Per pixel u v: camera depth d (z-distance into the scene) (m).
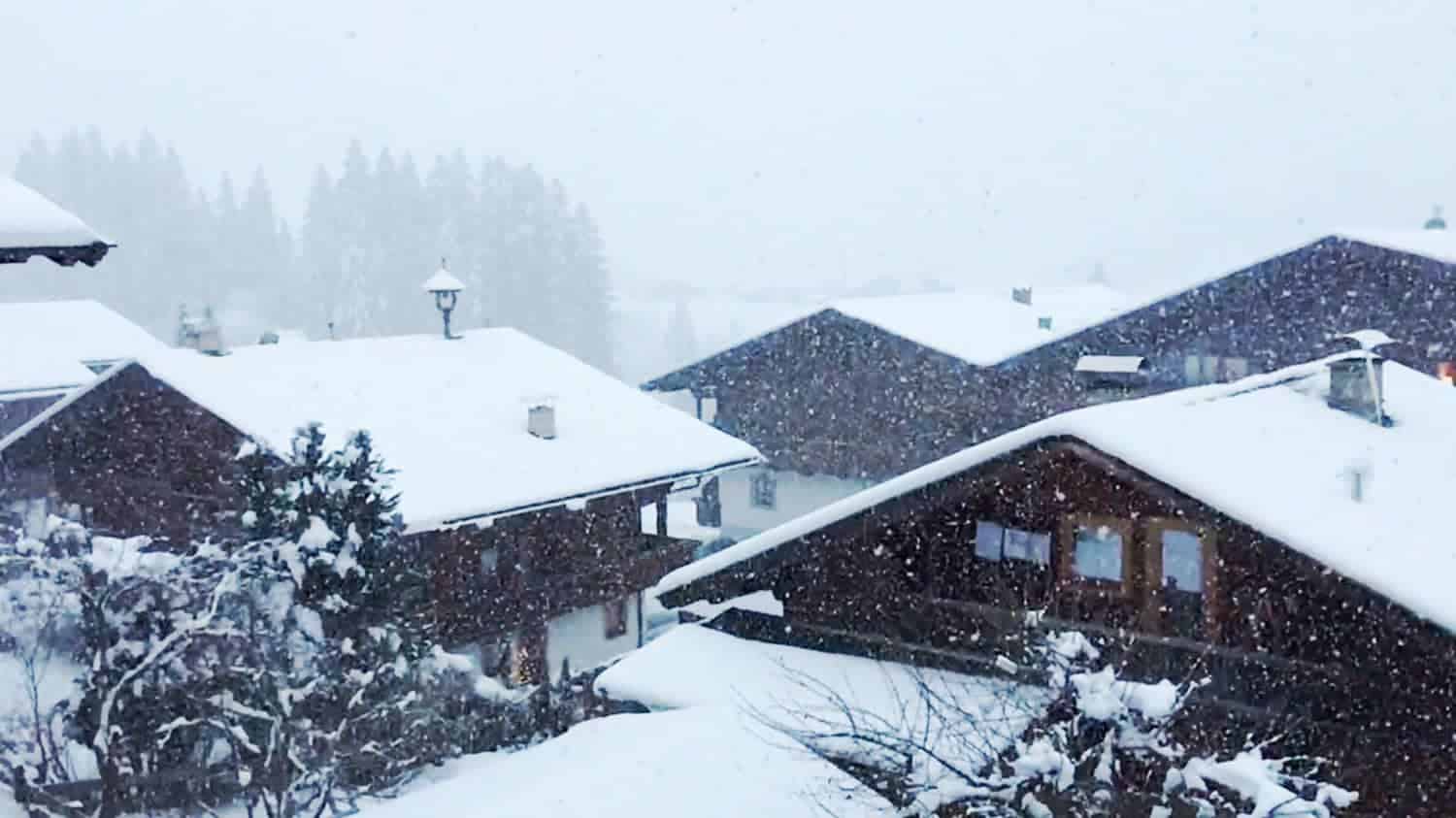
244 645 13.59
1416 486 11.38
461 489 18.73
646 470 21.80
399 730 14.38
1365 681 9.41
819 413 34.28
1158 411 11.68
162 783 13.41
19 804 12.80
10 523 22.45
